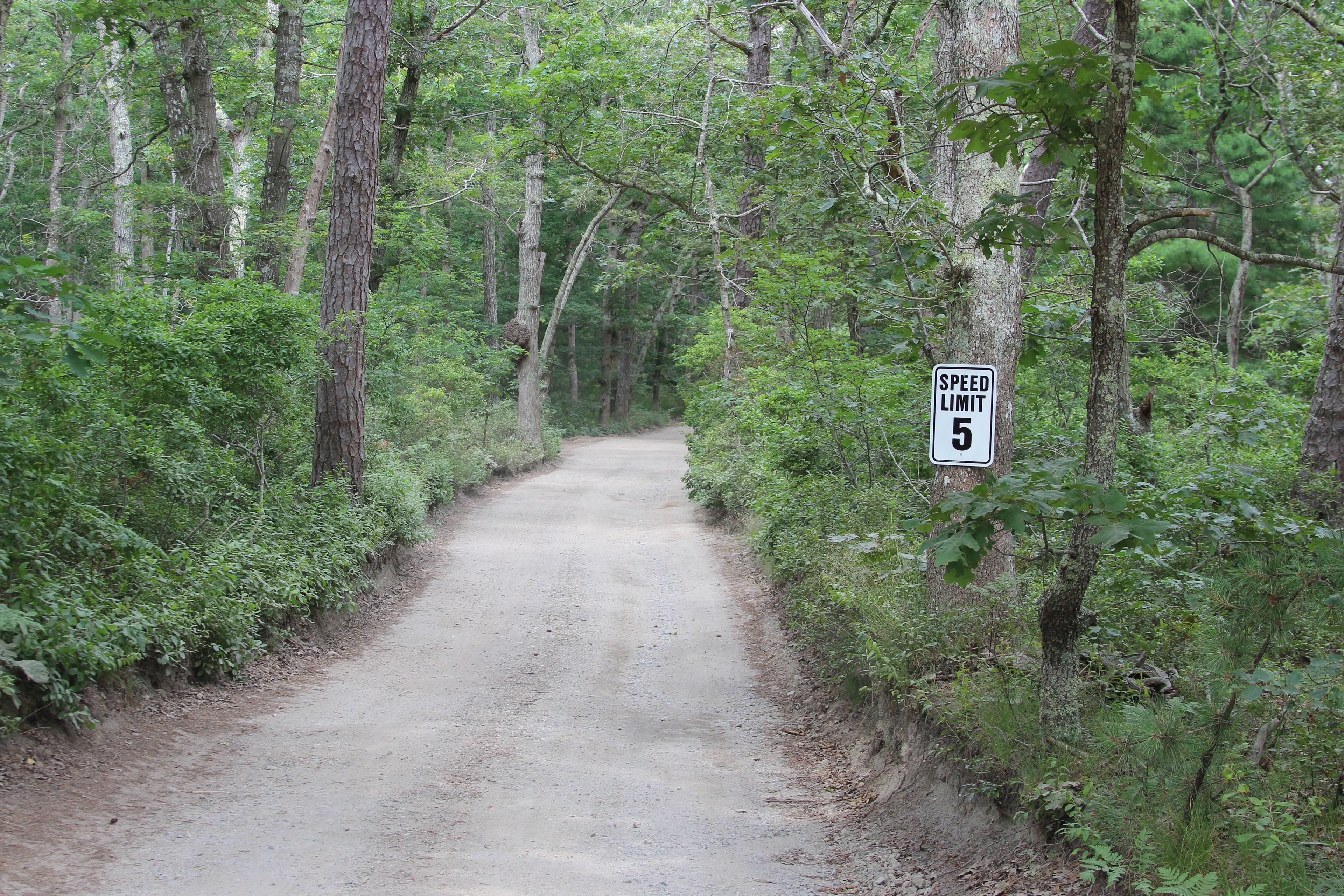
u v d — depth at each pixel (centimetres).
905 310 1002
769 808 714
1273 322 1925
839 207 1084
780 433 1331
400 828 628
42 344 689
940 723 647
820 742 872
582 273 5131
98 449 898
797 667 1098
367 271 1458
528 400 3238
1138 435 1078
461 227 4662
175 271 1650
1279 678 421
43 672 662
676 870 581
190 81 1702
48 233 2722
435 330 2730
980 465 629
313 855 573
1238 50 1537
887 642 760
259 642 1003
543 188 3631
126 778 677
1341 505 845
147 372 1036
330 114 1831
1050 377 1245
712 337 2311
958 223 786
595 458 3559
